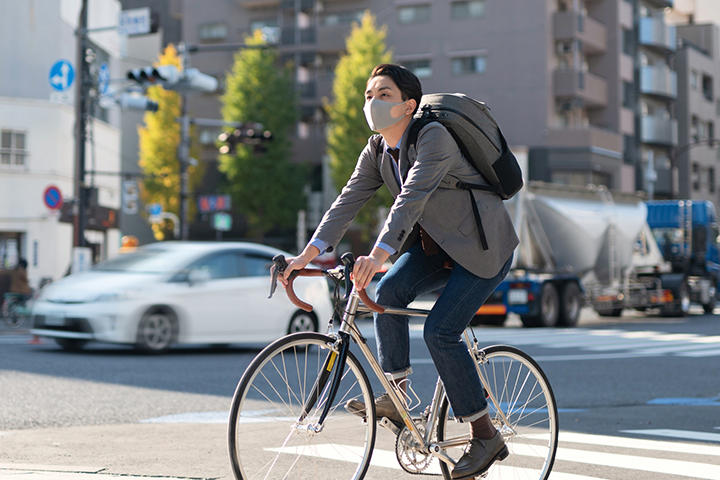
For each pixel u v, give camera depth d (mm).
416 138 6008
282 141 77875
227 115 77750
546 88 74562
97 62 55688
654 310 44250
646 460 8859
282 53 84500
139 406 12703
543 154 74500
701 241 40875
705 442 10047
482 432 6477
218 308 20219
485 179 6258
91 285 19891
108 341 19297
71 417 11664
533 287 30750
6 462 8359
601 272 34844
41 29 53156
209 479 7633
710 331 30125
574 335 27906
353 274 5746
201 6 88312
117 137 56250
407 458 6418
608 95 81500
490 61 76312
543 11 74500
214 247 20844
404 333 6305
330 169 79500
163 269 20203
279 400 5672
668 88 89375
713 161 103938
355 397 6008
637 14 86875
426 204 6129
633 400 14117
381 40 73438
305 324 21594
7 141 48062
